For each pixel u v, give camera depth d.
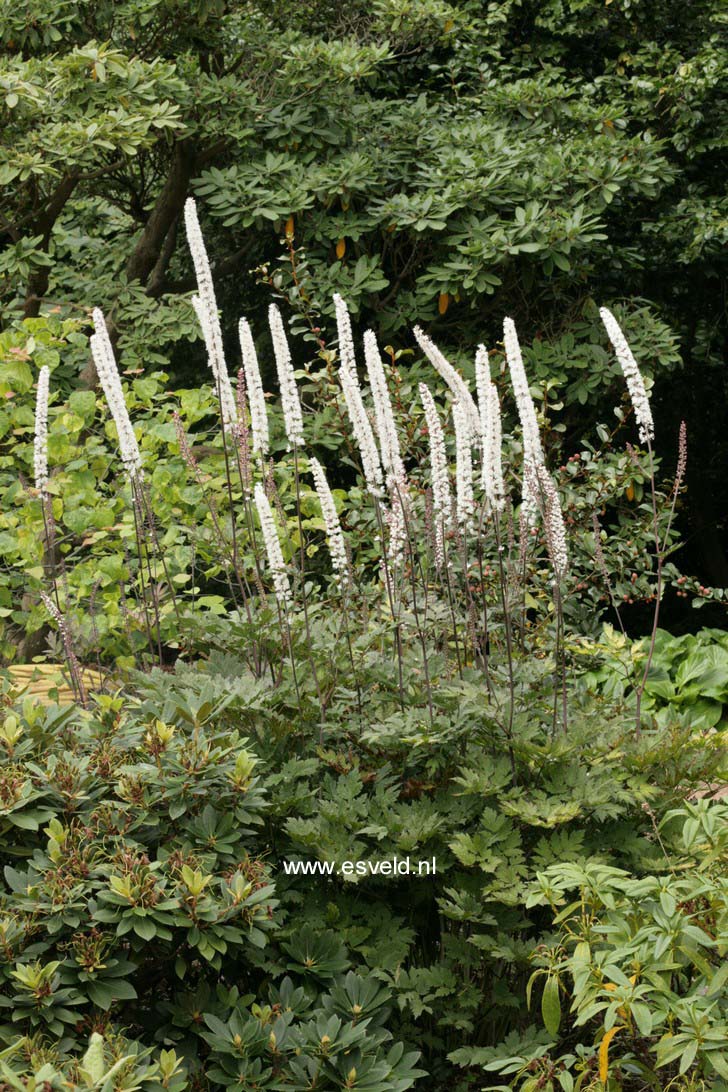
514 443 5.27
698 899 2.70
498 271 7.76
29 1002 2.37
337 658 3.47
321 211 8.05
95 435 6.28
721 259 9.42
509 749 3.14
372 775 3.19
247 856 2.78
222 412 3.52
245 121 8.36
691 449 10.85
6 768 2.80
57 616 3.78
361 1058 2.52
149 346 8.23
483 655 3.34
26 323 5.79
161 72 7.76
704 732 3.66
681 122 8.91
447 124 8.87
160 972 2.84
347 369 3.27
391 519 3.37
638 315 7.85
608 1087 2.39
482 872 3.02
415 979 2.83
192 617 3.75
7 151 7.39
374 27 9.12
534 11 10.32
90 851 2.67
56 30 7.71
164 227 9.31
